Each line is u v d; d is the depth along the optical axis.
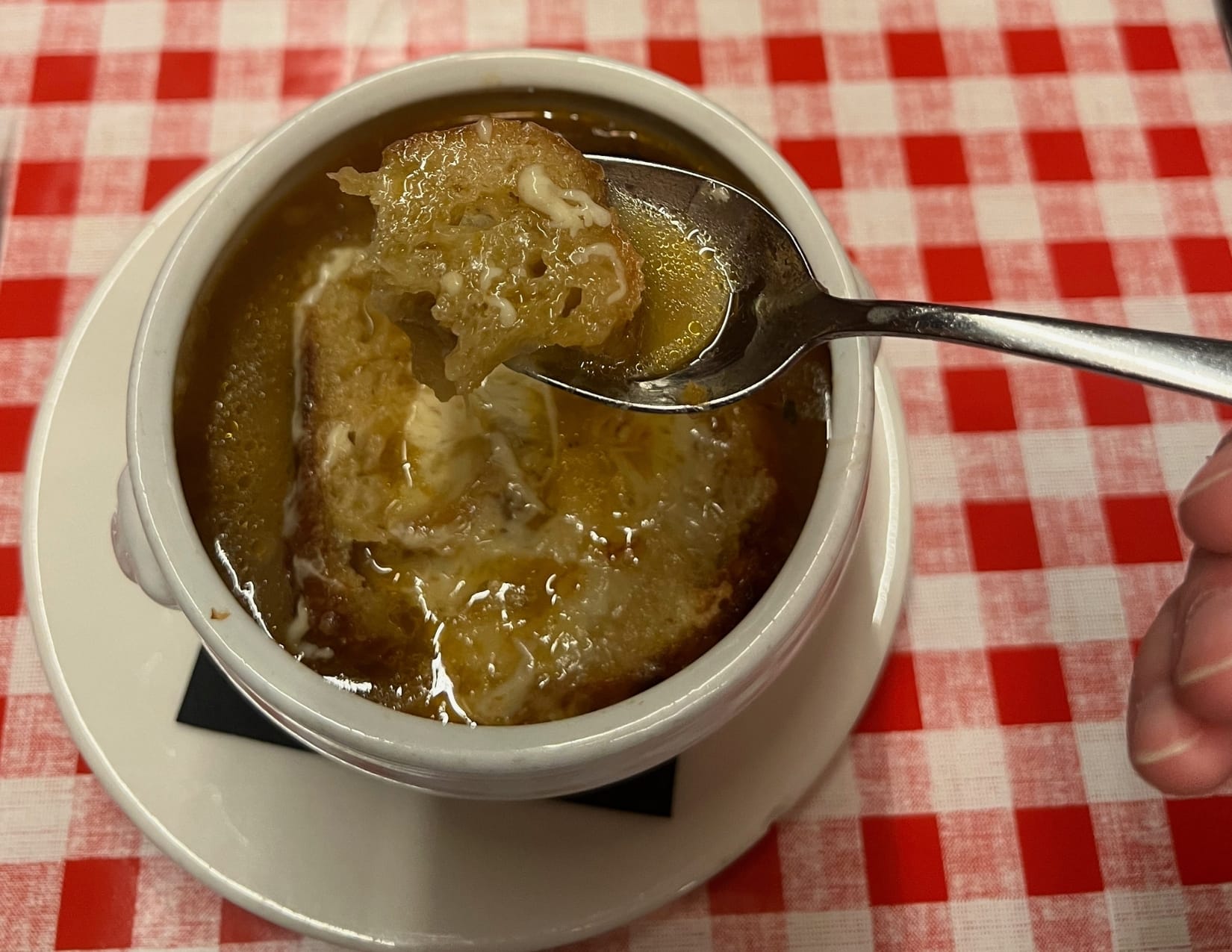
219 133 0.28
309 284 0.20
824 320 0.17
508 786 0.15
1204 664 0.15
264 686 0.15
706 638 0.18
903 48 0.29
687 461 0.19
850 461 0.16
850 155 0.28
